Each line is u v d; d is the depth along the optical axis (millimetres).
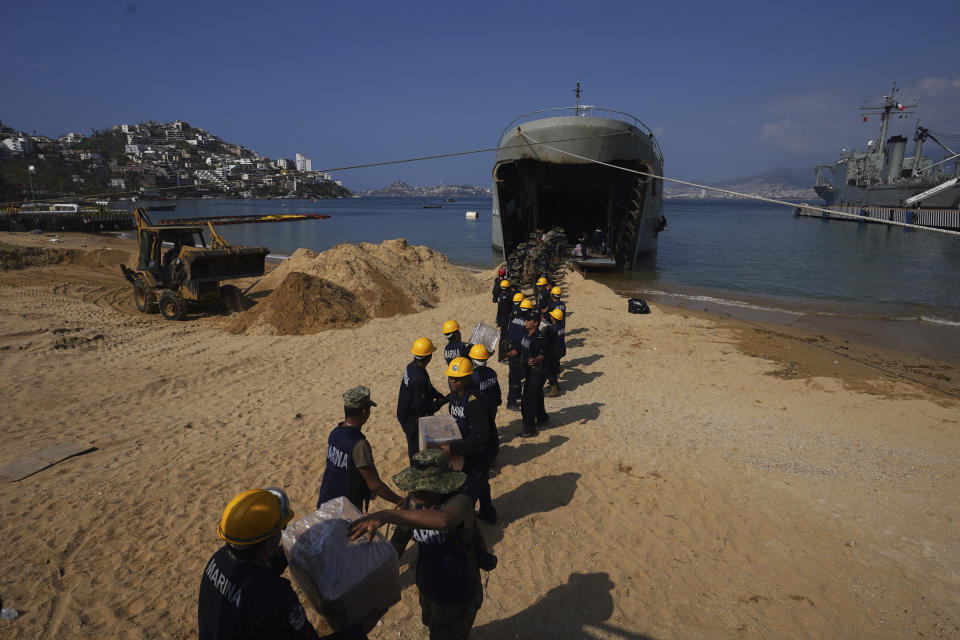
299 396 8820
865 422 7969
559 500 5469
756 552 4652
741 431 7582
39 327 12398
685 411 8398
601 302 18250
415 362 4984
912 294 22891
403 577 4211
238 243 46500
